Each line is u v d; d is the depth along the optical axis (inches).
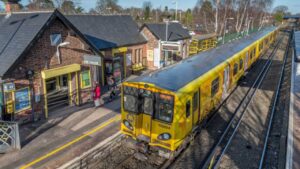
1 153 375.6
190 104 358.9
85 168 350.9
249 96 652.7
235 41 914.7
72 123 478.3
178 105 326.0
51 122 480.4
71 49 526.0
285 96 632.4
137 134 361.7
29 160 359.3
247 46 828.6
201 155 383.9
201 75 418.9
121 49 776.3
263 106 589.0
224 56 598.5
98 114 522.9
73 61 536.1
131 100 357.7
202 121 442.6
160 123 339.3
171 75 386.9
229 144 414.6
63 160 360.2
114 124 476.4
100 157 374.9
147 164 358.9
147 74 393.1
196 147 406.0
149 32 890.1
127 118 367.6
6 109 434.6
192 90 361.4
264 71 945.5
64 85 558.9
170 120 329.4
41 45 463.8
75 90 558.3
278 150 398.9
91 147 394.9
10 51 431.8
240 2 2229.3
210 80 439.5
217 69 485.1
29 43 426.6
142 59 906.1
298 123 449.1
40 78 475.5
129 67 845.2
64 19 482.6
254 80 817.5
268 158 378.9
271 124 490.9
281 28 3351.4
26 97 460.4
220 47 731.4
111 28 822.5
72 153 377.7
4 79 410.9
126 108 366.3
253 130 466.6
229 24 2199.8
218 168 352.5
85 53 560.4
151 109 344.8
